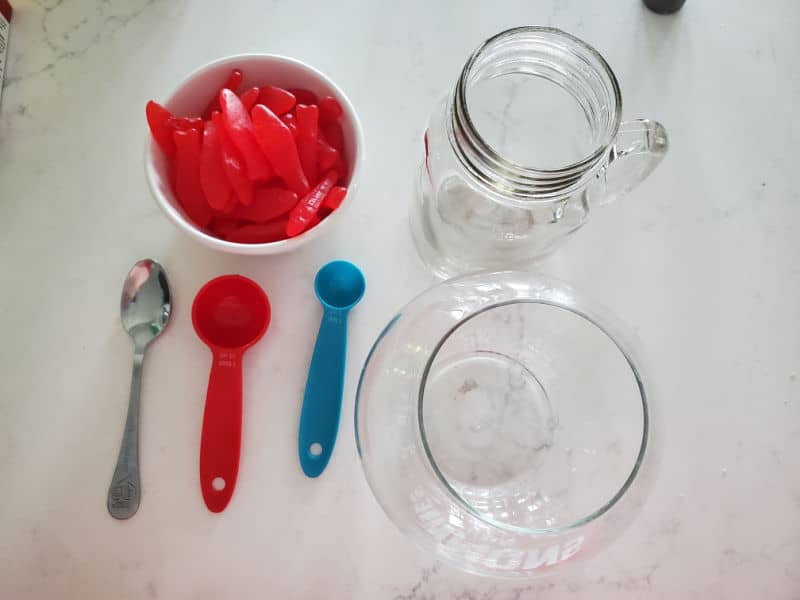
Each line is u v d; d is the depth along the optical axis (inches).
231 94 17.3
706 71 22.0
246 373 18.6
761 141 21.5
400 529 16.6
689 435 19.3
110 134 20.1
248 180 17.6
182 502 17.6
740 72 22.0
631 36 22.0
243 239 18.0
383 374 16.6
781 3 22.7
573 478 17.1
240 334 18.9
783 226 21.0
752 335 20.1
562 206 16.6
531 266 19.6
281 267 19.5
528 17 21.9
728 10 22.5
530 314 17.3
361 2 21.7
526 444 18.1
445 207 17.7
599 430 17.2
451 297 16.7
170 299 18.9
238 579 17.4
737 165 21.3
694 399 19.6
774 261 20.7
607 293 20.0
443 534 15.7
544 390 18.5
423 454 15.2
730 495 18.9
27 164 19.7
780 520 18.9
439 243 19.2
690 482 18.9
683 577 18.3
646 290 20.1
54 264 19.1
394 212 20.2
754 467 19.2
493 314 17.3
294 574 17.5
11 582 17.1
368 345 19.1
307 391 18.2
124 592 17.2
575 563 16.1
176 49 20.9
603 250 20.3
